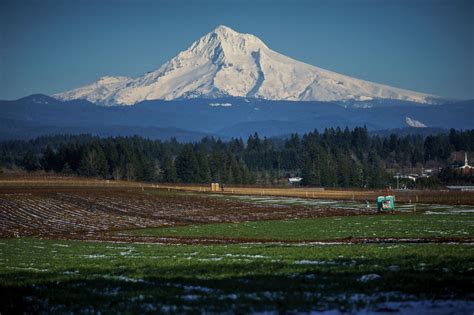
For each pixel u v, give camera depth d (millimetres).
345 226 132000
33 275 67438
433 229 116812
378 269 59906
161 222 164625
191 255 81438
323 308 44906
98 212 194125
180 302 48438
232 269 64312
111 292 54312
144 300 49781
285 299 48000
